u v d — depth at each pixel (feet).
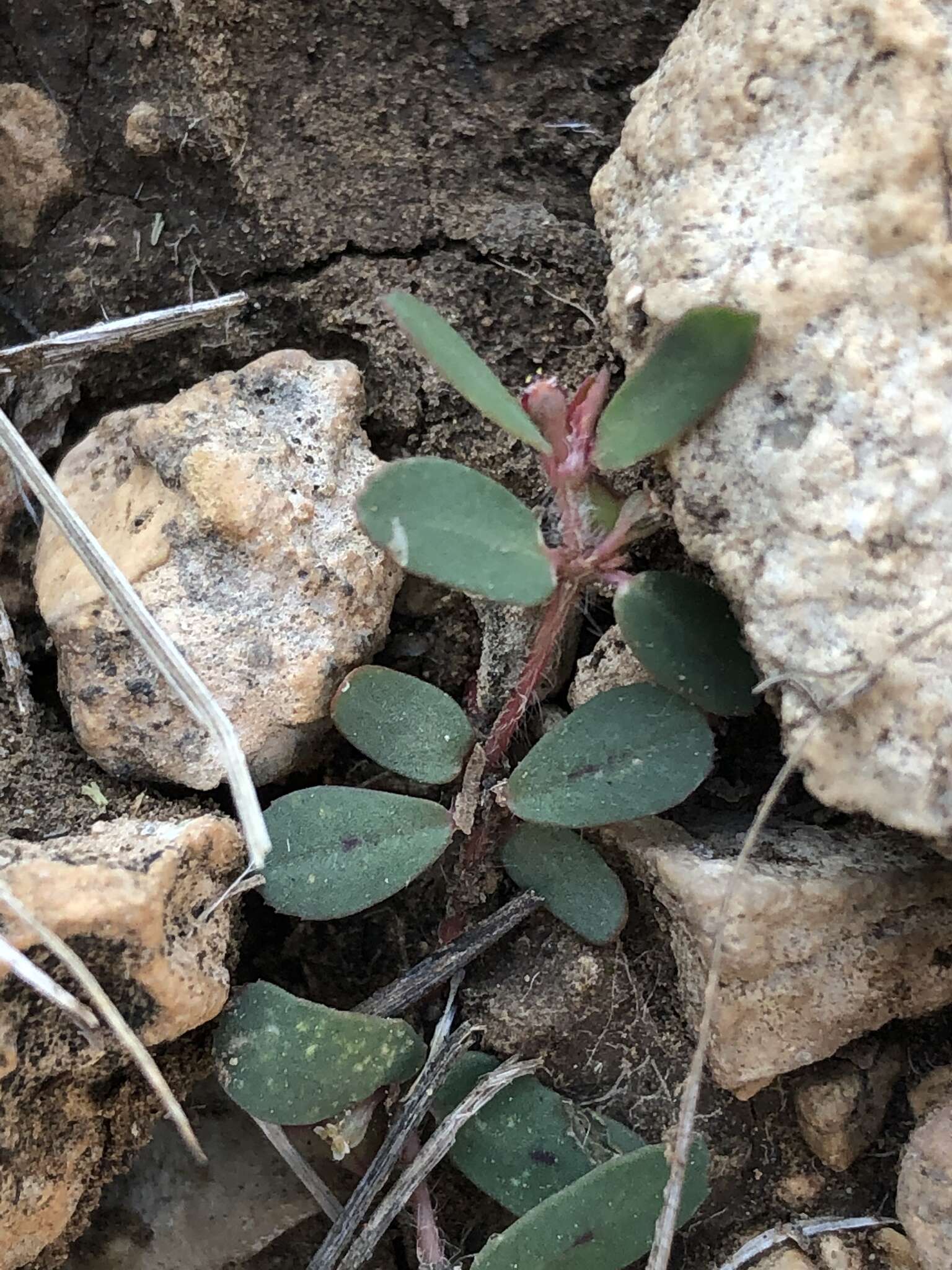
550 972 0.20
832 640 0.16
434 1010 0.20
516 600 0.16
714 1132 0.19
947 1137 0.17
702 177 0.17
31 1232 0.16
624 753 0.18
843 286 0.16
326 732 0.21
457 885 0.20
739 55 0.17
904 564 0.16
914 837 0.18
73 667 0.19
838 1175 0.19
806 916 0.18
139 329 0.21
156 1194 0.20
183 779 0.19
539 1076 0.20
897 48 0.16
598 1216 0.17
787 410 0.16
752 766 0.21
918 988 0.19
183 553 0.19
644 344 0.18
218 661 0.19
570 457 0.17
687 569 0.21
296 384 0.20
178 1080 0.18
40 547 0.20
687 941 0.19
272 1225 0.20
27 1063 0.16
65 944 0.16
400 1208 0.18
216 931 0.17
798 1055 0.19
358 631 0.20
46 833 0.18
